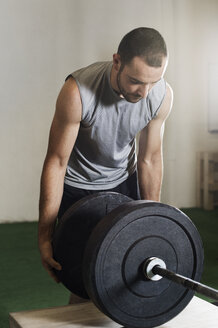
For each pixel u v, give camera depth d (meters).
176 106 5.19
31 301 2.39
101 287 1.15
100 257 1.14
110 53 4.88
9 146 4.63
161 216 1.20
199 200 5.28
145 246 1.20
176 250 1.24
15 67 4.58
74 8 4.70
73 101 1.37
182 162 5.27
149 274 1.19
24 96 4.63
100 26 4.82
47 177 1.44
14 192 4.67
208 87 5.29
